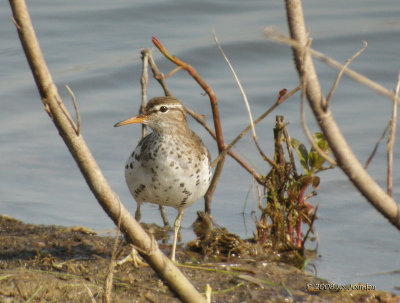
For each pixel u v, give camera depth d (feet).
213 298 31.07
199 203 47.60
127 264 34.37
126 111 59.31
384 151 51.67
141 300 30.22
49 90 16.49
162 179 34.37
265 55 68.18
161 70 65.41
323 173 50.24
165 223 43.83
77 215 44.73
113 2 80.59
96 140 55.31
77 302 29.48
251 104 59.57
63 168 51.83
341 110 58.75
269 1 80.74
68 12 77.97
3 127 57.16
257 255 37.63
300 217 38.91
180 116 36.01
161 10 78.33
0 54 69.05
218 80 64.18
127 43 70.33
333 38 69.67
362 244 40.14
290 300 31.27
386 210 17.71
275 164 38.22
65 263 33.88
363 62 65.00
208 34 71.72
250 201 46.80
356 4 79.77
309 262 37.42
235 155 41.39
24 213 44.55
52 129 57.31
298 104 59.41
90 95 62.13
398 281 35.14
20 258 34.86
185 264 35.42
